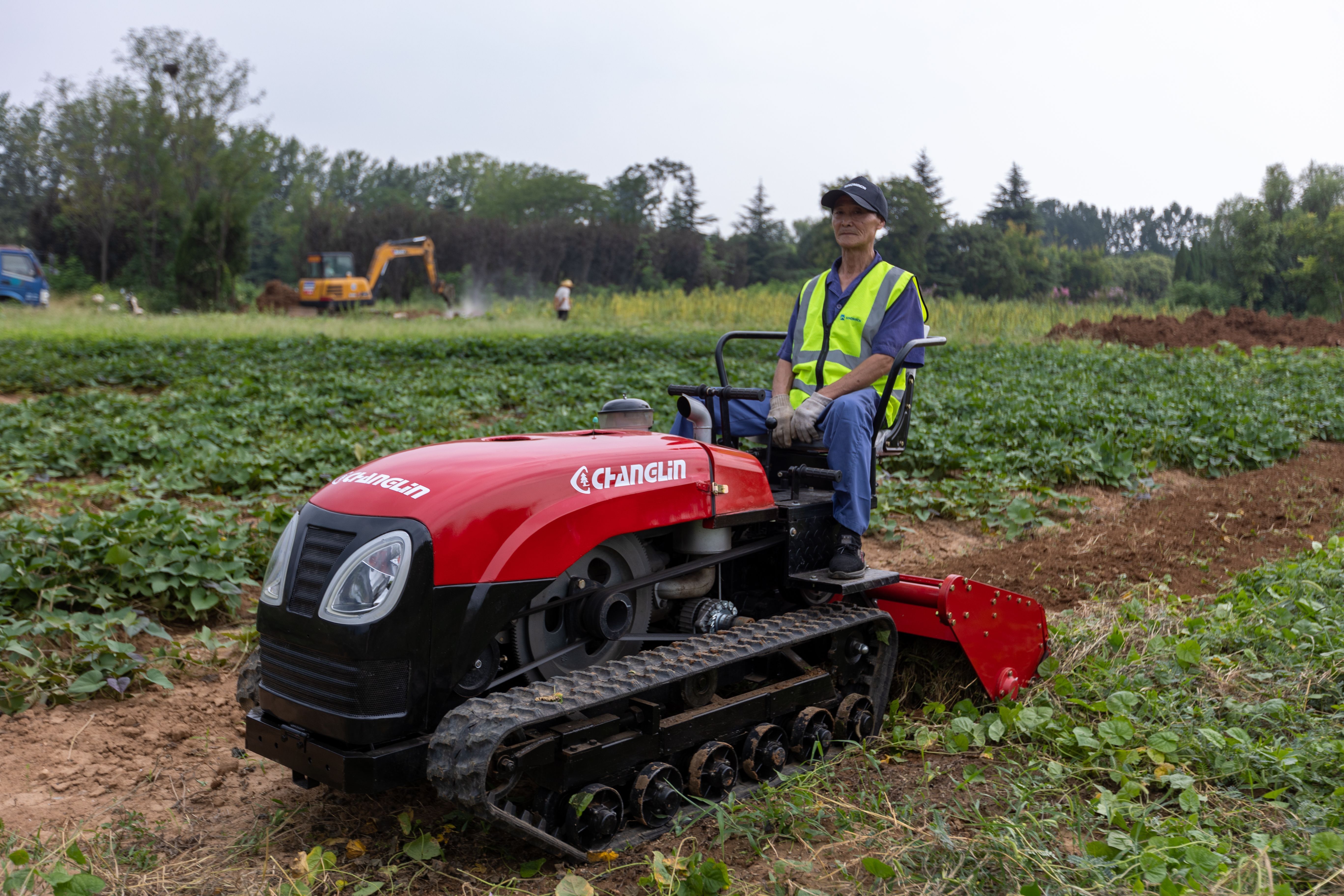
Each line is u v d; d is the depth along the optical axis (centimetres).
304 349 1928
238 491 800
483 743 262
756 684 374
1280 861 269
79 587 512
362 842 307
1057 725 368
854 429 371
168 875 288
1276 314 6078
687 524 349
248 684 333
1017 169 9731
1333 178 6297
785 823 307
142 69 4566
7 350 1727
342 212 6956
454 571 280
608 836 295
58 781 355
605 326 3036
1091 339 2227
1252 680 406
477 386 1377
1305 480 897
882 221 415
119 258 5041
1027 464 885
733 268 8188
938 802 324
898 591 396
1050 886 263
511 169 10875
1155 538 708
